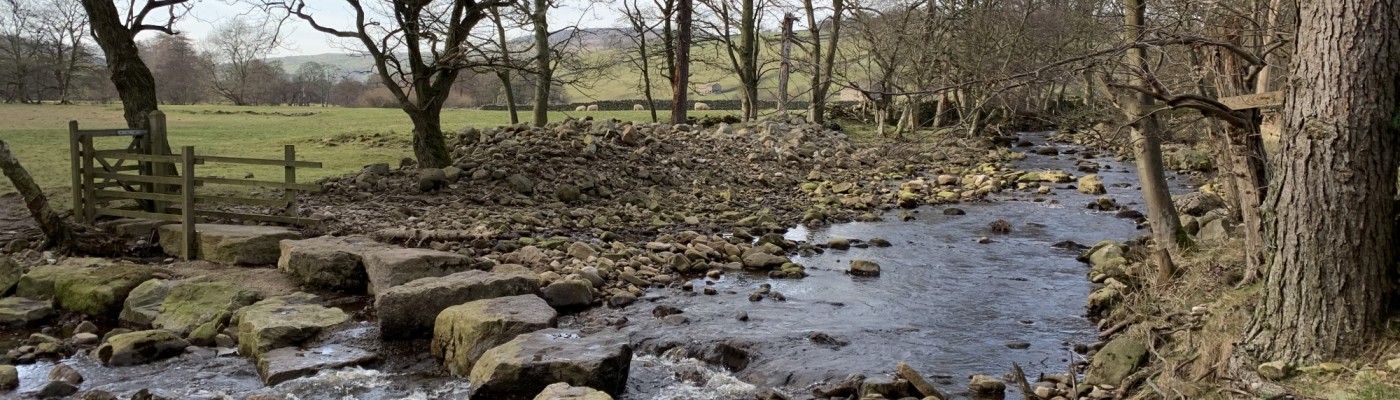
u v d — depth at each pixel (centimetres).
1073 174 2855
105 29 1589
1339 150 681
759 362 959
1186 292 1011
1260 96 823
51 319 1112
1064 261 1527
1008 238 1762
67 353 976
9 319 1075
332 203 1745
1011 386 868
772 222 1891
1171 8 1053
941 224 1947
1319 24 689
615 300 1209
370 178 1939
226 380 900
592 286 1264
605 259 1379
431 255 1221
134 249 1397
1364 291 685
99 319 1119
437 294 1058
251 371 933
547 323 959
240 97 8156
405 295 1037
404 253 1233
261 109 5559
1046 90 1263
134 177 1438
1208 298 952
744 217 1966
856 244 1678
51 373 884
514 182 1978
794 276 1395
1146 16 1184
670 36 3697
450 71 2059
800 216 2014
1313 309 693
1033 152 3475
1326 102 684
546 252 1445
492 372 809
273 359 934
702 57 4391
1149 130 1208
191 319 1085
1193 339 832
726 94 6512
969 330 1088
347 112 5162
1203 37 838
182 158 1366
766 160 2788
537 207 1884
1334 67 680
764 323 1113
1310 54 694
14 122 3716
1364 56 671
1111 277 1325
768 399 840
